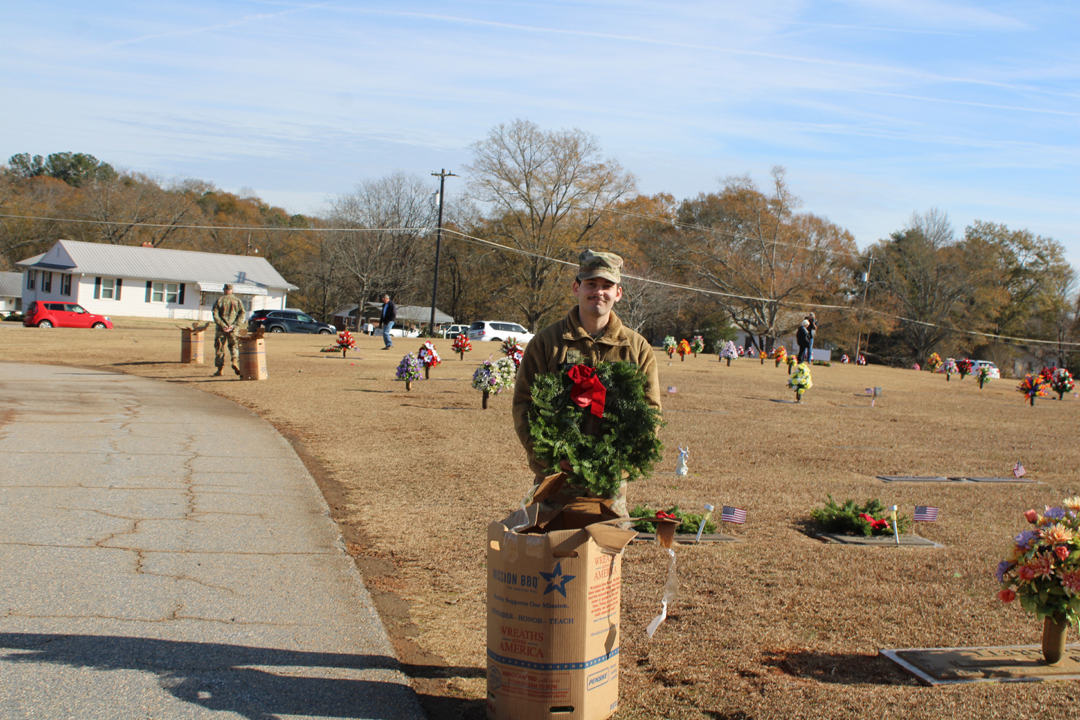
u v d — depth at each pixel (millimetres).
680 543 6539
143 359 22234
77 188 92000
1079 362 72188
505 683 3398
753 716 3598
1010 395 25141
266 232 83625
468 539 6480
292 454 9883
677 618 4867
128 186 81312
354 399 15328
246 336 18031
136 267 55812
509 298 60625
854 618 4898
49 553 5547
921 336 68188
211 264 59531
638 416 3719
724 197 74500
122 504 7020
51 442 9688
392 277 66812
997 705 3695
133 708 3500
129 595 4863
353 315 69000
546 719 3334
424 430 12047
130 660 3975
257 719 3480
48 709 3439
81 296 54219
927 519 6660
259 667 3996
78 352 23656
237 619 4609
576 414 3686
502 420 13320
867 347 73500
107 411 12594
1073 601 4043
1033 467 11055
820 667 4168
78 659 3945
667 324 73438
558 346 3891
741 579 5625
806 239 64875
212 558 5695
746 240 71062
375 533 6598
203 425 11766
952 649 4402
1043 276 74938
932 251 69188
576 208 59625
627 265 63688
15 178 90750
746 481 9359
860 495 8742
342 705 3652
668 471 9812
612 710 3561
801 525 7312
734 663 4211
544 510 3779
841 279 67250
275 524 6703
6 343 25594
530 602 3338
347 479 8633
